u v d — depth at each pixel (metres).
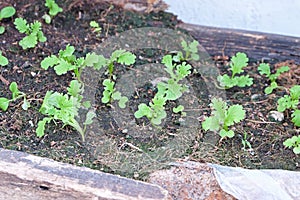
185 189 1.08
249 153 1.14
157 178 1.08
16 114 1.16
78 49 1.29
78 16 1.35
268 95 1.25
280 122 1.20
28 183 1.04
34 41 1.25
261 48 1.35
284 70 1.27
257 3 1.34
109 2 1.39
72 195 1.03
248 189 1.07
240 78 1.26
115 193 1.01
